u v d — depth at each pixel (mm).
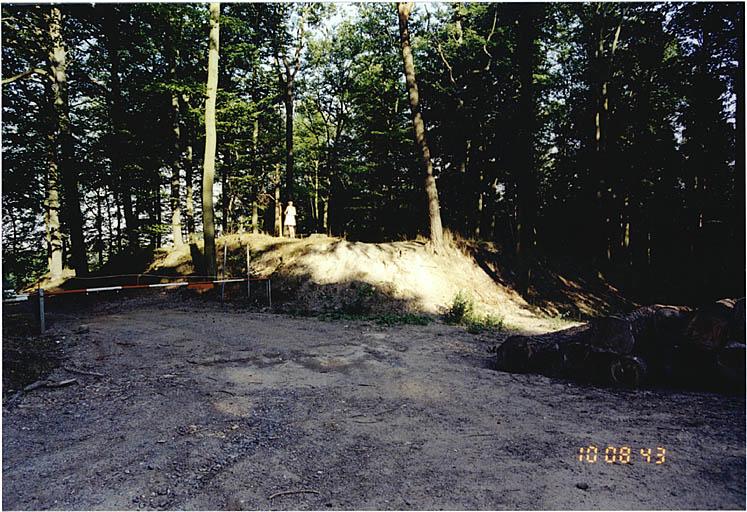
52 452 4223
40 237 18781
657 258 25609
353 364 7723
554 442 4406
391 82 24359
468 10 21688
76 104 19031
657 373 6176
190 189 21047
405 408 5531
